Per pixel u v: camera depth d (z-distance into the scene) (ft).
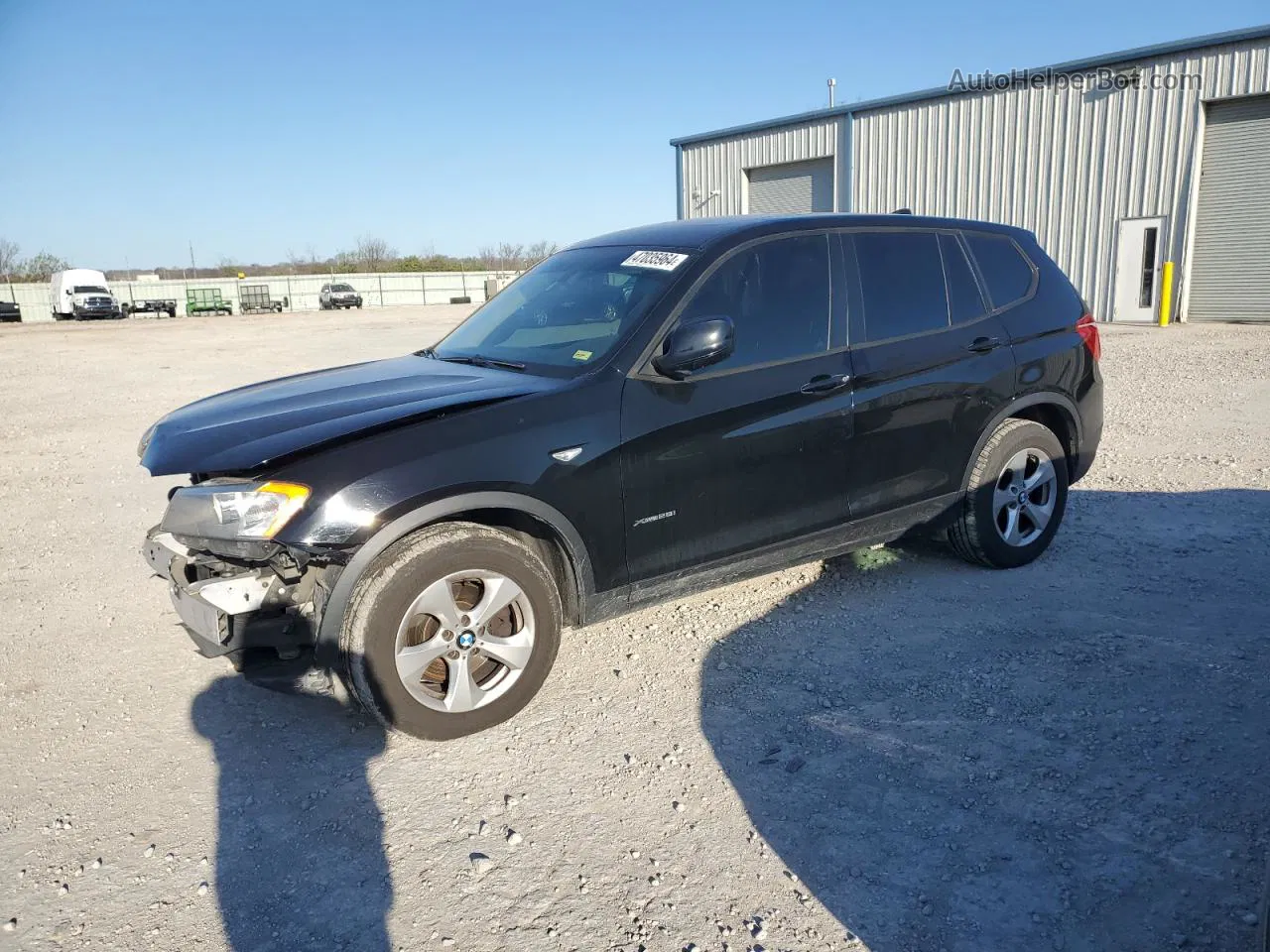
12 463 29.63
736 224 13.75
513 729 11.42
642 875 8.69
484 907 8.33
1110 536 17.69
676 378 12.09
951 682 12.13
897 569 16.40
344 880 8.79
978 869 8.57
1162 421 28.73
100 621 15.67
